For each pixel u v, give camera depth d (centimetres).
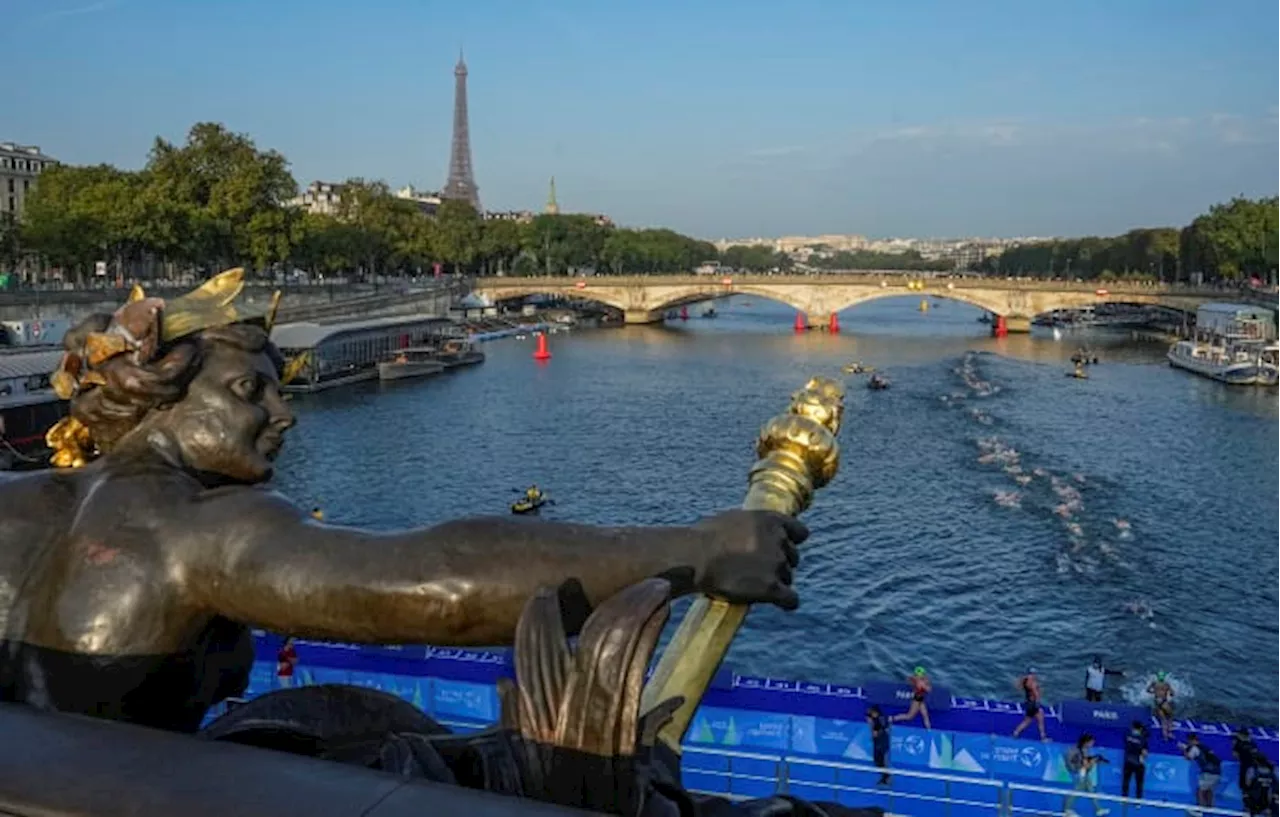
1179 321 15712
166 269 11462
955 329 15938
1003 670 3206
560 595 304
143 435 358
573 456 6053
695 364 10538
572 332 14562
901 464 5866
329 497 5188
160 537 329
